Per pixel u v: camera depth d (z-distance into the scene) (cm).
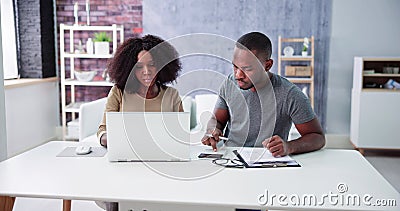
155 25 568
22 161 198
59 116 591
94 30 572
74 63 580
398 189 391
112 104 211
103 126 230
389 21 543
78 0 572
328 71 558
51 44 571
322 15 550
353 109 538
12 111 477
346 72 556
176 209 152
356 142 521
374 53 550
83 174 178
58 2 575
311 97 543
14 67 531
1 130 376
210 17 561
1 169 185
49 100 566
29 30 539
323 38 553
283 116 215
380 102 508
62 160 200
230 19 560
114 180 171
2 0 511
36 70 545
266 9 554
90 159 201
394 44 546
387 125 511
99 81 549
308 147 212
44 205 342
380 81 541
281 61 561
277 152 201
